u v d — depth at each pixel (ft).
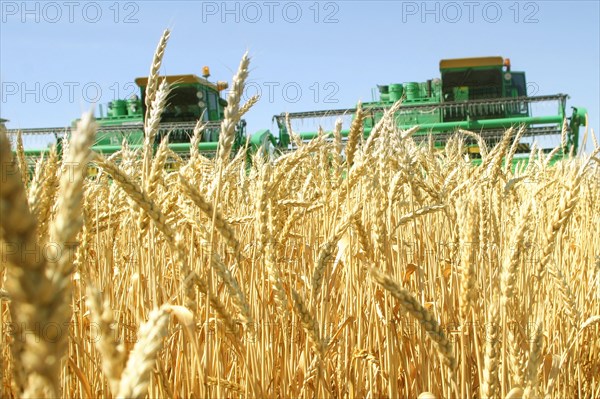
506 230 16.96
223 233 9.95
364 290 14.52
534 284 15.83
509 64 92.53
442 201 15.78
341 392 13.46
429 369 12.52
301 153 13.25
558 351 15.16
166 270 15.75
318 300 13.82
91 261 14.32
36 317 3.03
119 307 12.90
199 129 17.79
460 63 89.81
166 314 4.32
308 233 19.86
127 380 4.01
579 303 16.47
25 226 2.87
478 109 87.04
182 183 9.67
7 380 10.14
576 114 77.56
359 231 12.30
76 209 3.17
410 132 19.34
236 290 9.50
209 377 10.18
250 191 21.38
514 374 8.89
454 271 15.25
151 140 11.66
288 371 12.27
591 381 15.89
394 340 13.06
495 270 13.89
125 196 15.14
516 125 79.10
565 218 10.09
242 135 81.56
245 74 10.00
